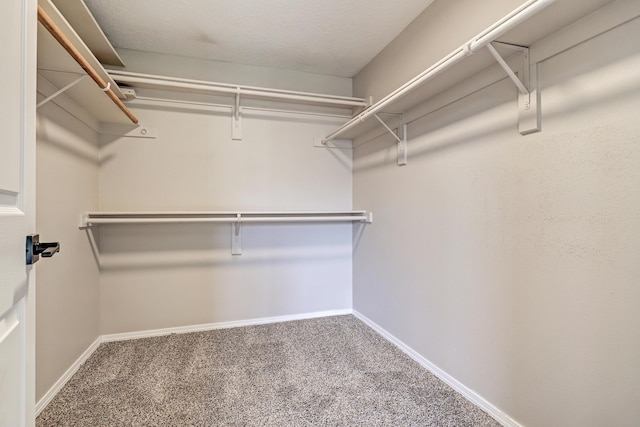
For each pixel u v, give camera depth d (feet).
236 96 8.21
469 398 5.19
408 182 6.85
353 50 7.80
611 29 3.25
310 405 5.07
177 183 8.09
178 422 4.65
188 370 6.15
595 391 3.46
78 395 5.31
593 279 3.47
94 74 4.85
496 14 4.60
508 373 4.51
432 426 4.58
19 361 2.30
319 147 9.32
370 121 7.48
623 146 3.19
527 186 4.21
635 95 3.09
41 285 4.96
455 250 5.51
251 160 8.68
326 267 9.48
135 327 7.84
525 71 4.15
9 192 2.11
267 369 6.20
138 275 7.84
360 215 9.05
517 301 4.37
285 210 8.98
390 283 7.57
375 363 6.47
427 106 6.16
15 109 2.17
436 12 5.87
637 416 3.12
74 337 6.11
